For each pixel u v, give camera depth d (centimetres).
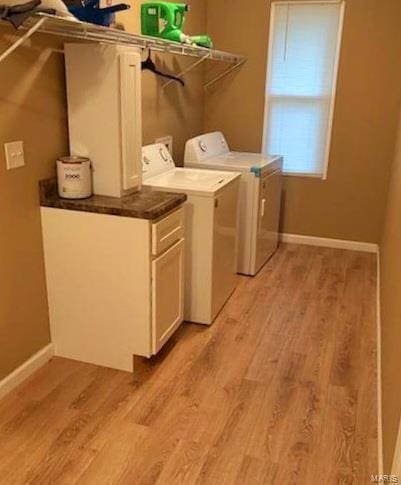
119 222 232
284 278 386
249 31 434
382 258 377
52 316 260
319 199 458
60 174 241
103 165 249
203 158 382
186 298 304
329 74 425
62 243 245
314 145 446
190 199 286
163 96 368
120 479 184
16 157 221
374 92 417
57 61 240
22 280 237
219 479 186
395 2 393
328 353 278
